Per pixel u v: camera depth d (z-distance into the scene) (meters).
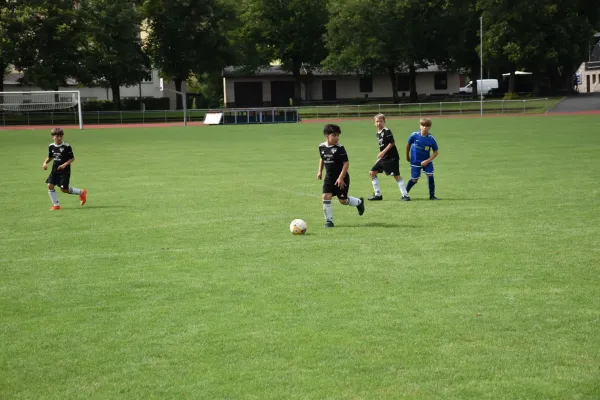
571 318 6.77
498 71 85.62
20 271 9.12
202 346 6.25
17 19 62.50
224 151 30.89
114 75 71.12
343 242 10.49
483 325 6.62
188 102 89.81
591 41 75.81
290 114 63.62
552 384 5.34
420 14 76.00
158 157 28.20
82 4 69.94
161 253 10.02
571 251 9.53
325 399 5.16
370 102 86.06
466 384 5.37
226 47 77.69
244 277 8.54
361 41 75.62
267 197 15.94
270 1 80.88
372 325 6.69
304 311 7.15
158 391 5.38
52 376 5.70
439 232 11.12
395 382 5.43
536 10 69.56
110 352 6.17
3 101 65.06
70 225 12.66
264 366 5.79
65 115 64.69
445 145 30.34
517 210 13.16
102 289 8.15
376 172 15.04
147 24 76.69
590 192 15.35
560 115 57.31
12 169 24.17
